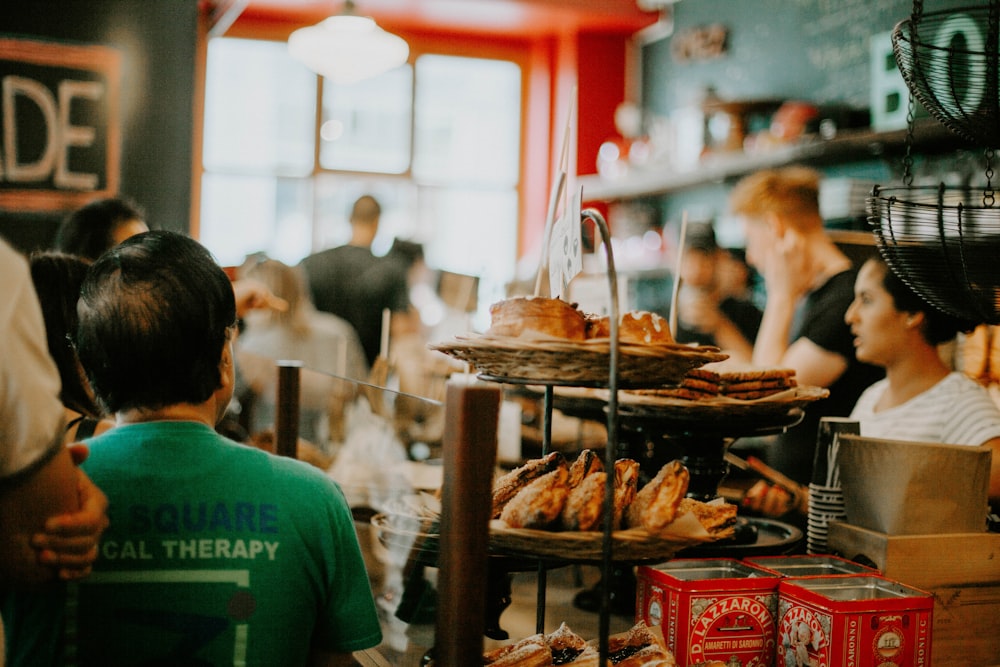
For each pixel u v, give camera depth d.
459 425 1.03
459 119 7.00
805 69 4.45
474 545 1.03
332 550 1.08
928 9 3.23
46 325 1.38
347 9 4.85
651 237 5.11
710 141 4.48
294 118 6.67
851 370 2.79
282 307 2.82
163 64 3.69
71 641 0.98
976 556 1.54
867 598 1.42
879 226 1.52
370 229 4.79
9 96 3.51
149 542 1.00
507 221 7.14
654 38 6.29
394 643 1.59
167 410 1.06
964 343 2.25
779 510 2.45
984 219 1.48
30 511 0.84
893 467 1.55
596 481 1.16
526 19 6.42
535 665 1.26
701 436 1.72
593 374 1.11
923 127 2.90
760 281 3.56
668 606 1.40
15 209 3.54
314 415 2.22
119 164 3.65
